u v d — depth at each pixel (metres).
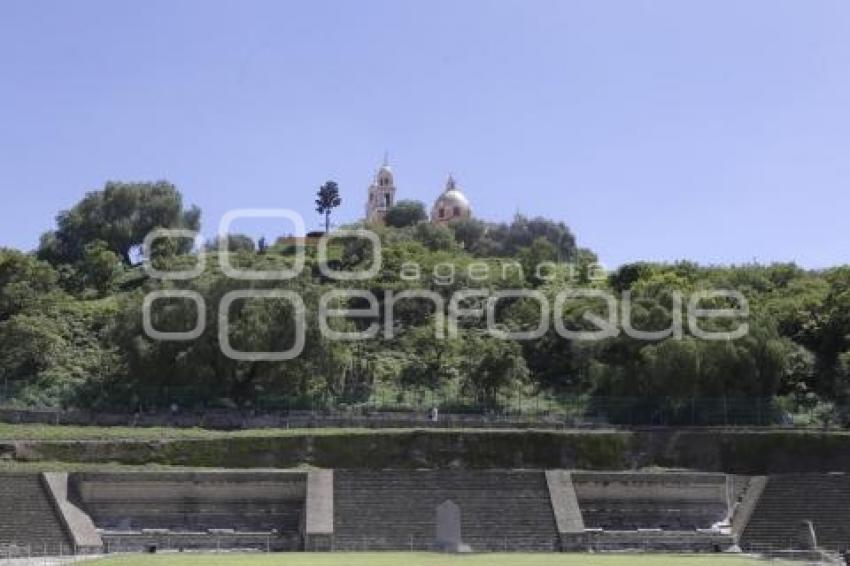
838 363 103.25
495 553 63.38
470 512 70.12
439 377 108.50
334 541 66.50
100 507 69.44
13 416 86.12
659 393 95.25
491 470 75.94
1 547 61.19
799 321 110.94
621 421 94.81
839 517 69.75
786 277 131.62
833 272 125.81
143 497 70.38
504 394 103.81
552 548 68.62
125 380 97.75
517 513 70.50
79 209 158.12
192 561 52.19
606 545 69.62
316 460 80.25
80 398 95.94
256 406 96.19
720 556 62.41
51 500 66.81
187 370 94.62
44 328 104.81
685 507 76.06
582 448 84.31
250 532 68.62
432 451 82.50
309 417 90.81
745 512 73.44
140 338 95.38
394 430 84.00
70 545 63.38
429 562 52.06
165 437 80.12
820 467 84.69
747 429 88.69
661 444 86.19
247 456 79.38
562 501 71.75
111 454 77.38
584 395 104.06
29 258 118.75
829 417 95.88
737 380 95.75
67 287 136.38
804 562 57.31
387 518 68.81
